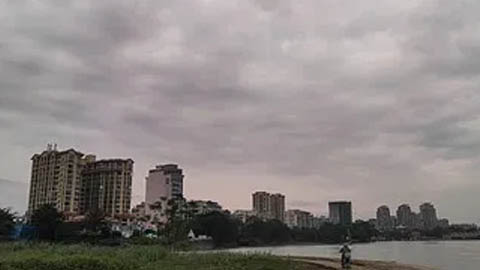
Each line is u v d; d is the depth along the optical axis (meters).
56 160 160.12
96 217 116.50
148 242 88.00
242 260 35.78
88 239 107.44
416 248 149.25
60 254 36.69
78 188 162.62
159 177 182.75
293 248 150.88
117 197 159.25
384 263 50.06
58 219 107.62
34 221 106.69
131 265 31.14
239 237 163.50
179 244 77.31
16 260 29.81
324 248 151.12
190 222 129.12
